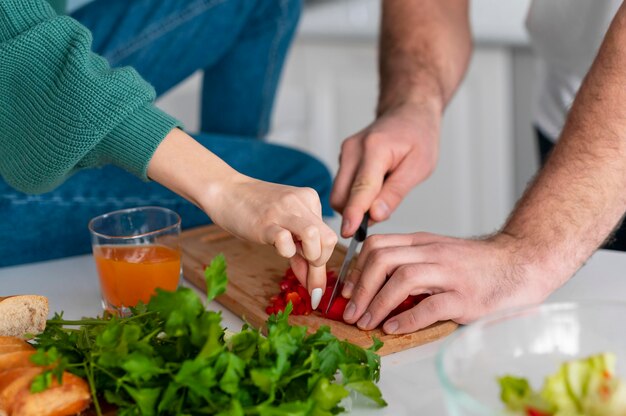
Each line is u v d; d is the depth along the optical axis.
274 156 1.78
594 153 1.20
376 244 1.22
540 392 0.77
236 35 2.03
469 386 0.79
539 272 1.15
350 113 2.83
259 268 1.35
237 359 0.84
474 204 2.73
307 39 2.81
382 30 1.74
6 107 1.18
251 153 1.77
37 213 1.57
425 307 1.12
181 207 1.66
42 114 1.15
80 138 1.14
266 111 2.18
